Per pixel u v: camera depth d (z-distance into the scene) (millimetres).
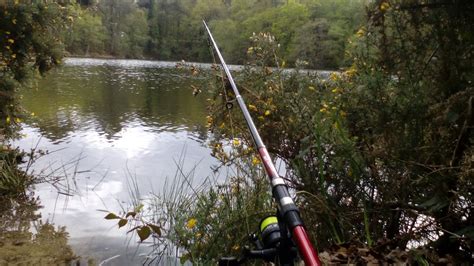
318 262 1192
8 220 4656
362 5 3217
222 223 3713
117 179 6230
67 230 4453
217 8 76312
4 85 6648
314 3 33938
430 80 2865
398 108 2902
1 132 6812
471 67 2680
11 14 6949
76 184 5938
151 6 85125
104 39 73062
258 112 3988
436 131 2775
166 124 11086
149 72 36281
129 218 4723
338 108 3328
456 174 2396
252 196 3805
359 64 3350
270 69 4141
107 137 9180
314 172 3346
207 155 7738
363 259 2398
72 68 34312
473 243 2492
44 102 14008
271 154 4027
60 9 7773
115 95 17422
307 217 3293
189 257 3557
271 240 1614
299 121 3662
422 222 2727
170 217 4375
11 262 3699
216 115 4336
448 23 2707
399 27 2896
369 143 3221
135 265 3705
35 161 6898
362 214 3086
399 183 2816
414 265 2426
